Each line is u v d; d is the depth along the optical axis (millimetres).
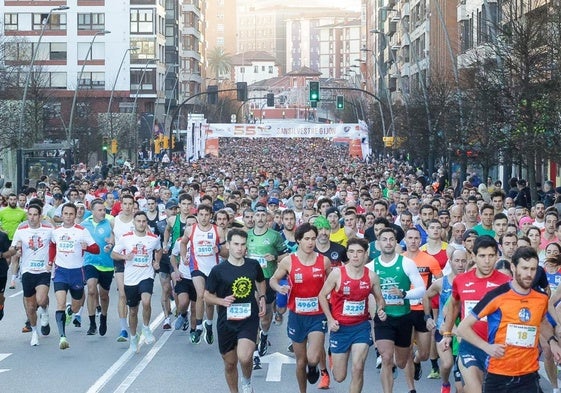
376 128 98500
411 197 27219
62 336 19109
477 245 12289
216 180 45531
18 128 66688
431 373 16609
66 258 19594
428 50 98875
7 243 19891
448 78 64375
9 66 73938
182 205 21953
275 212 25578
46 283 19609
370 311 14812
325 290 13734
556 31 36438
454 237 19281
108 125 95125
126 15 120688
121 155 99500
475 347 12031
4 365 17531
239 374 16812
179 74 149875
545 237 20016
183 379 16344
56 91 111562
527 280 10562
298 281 14367
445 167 62656
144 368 17297
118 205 30719
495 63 40875
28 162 60500
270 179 49406
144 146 98250
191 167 63531
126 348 19297
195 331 19578
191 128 84312
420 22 107750
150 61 123000
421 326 14961
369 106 121062
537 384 10773
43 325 19922
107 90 120938
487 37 42750
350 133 83688
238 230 14133
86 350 19062
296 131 83125
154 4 123375
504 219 20047
